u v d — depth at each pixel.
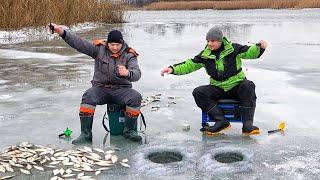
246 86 5.50
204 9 80.00
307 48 14.12
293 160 4.64
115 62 5.50
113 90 5.50
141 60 11.63
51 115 6.37
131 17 44.06
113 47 5.46
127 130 5.38
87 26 25.81
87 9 28.28
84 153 4.84
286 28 23.14
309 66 10.56
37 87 8.18
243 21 31.45
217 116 5.55
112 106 5.46
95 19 29.12
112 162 4.63
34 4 20.98
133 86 8.28
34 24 20.64
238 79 5.61
